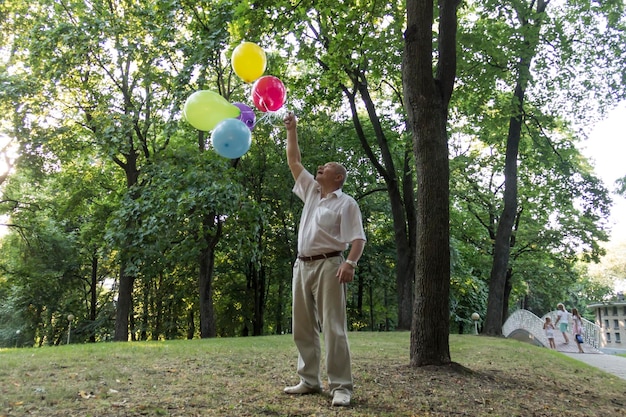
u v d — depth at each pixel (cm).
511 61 1441
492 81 1483
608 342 3312
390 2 1005
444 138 651
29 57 1545
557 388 544
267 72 1266
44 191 2308
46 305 2603
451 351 844
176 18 1477
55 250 2348
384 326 3152
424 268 618
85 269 2845
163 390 379
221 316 2669
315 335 386
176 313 2744
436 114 649
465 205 2416
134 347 700
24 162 1602
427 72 652
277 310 2819
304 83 1305
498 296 1578
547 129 1784
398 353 746
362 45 991
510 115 1502
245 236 1492
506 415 381
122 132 1468
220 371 485
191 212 1412
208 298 1623
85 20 1478
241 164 2103
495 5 1486
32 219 2247
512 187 1631
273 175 2183
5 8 1639
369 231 2491
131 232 1373
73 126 1667
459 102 1611
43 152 1600
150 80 1512
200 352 645
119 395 355
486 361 729
